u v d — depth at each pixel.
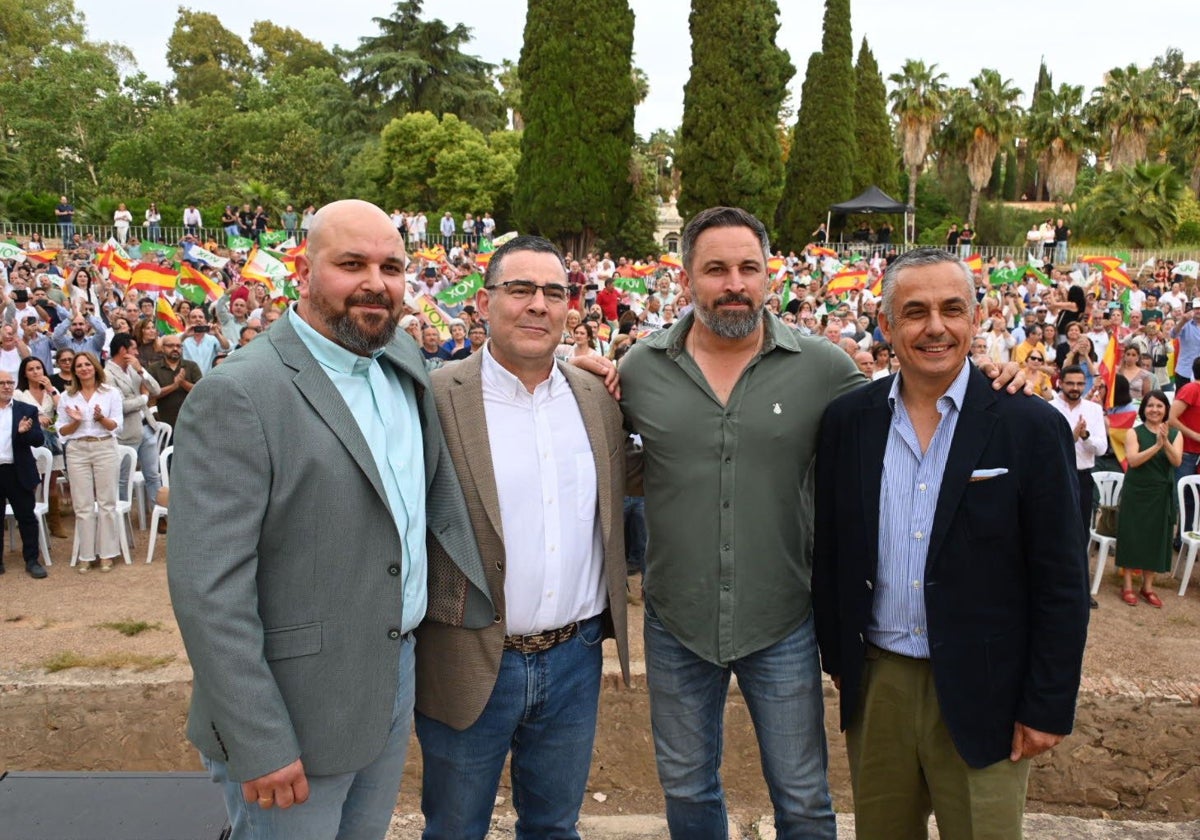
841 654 2.69
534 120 30.92
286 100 55.94
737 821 4.30
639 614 6.36
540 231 31.52
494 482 2.65
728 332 2.69
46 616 6.21
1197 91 66.19
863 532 2.58
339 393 2.26
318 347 2.28
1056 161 43.88
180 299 14.05
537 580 2.72
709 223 2.71
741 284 2.66
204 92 69.00
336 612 2.21
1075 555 2.42
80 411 7.06
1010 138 43.75
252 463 2.10
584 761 2.94
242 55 74.19
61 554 7.65
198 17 72.81
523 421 2.74
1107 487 7.74
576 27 30.06
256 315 11.41
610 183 31.08
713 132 31.41
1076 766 5.11
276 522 2.15
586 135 30.52
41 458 7.65
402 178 39.00
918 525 2.53
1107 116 43.56
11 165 45.56
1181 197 37.88
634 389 2.92
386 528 2.27
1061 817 3.84
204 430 2.09
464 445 2.65
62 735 5.04
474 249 29.88
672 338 2.86
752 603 2.79
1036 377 8.34
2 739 5.00
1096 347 12.95
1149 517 6.54
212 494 2.07
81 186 48.16
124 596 6.64
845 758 5.21
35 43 61.16
